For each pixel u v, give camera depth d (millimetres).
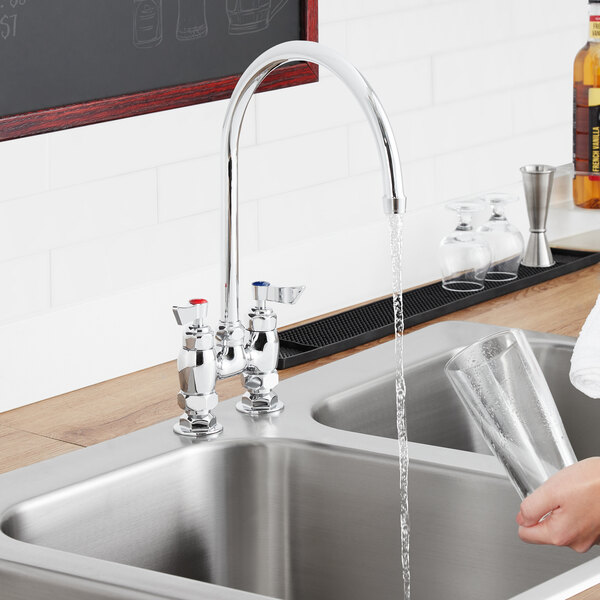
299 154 2299
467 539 1595
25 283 1880
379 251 2465
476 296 2395
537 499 1281
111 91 1942
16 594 1295
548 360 2109
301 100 2281
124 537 1585
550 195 2609
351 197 2418
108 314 1984
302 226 2328
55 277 1919
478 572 1598
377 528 1645
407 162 2547
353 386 1911
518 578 1579
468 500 1584
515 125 2816
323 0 2301
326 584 1689
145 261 2051
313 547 1689
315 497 1676
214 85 2094
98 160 1954
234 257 1675
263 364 1755
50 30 1843
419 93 2551
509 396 1332
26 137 1846
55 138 1887
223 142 1623
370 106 1375
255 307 1758
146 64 1986
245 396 1794
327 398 1858
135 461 1602
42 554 1313
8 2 1777
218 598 1191
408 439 2027
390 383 1972
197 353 1653
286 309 2279
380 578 1657
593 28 2742
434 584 1629
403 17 2482
